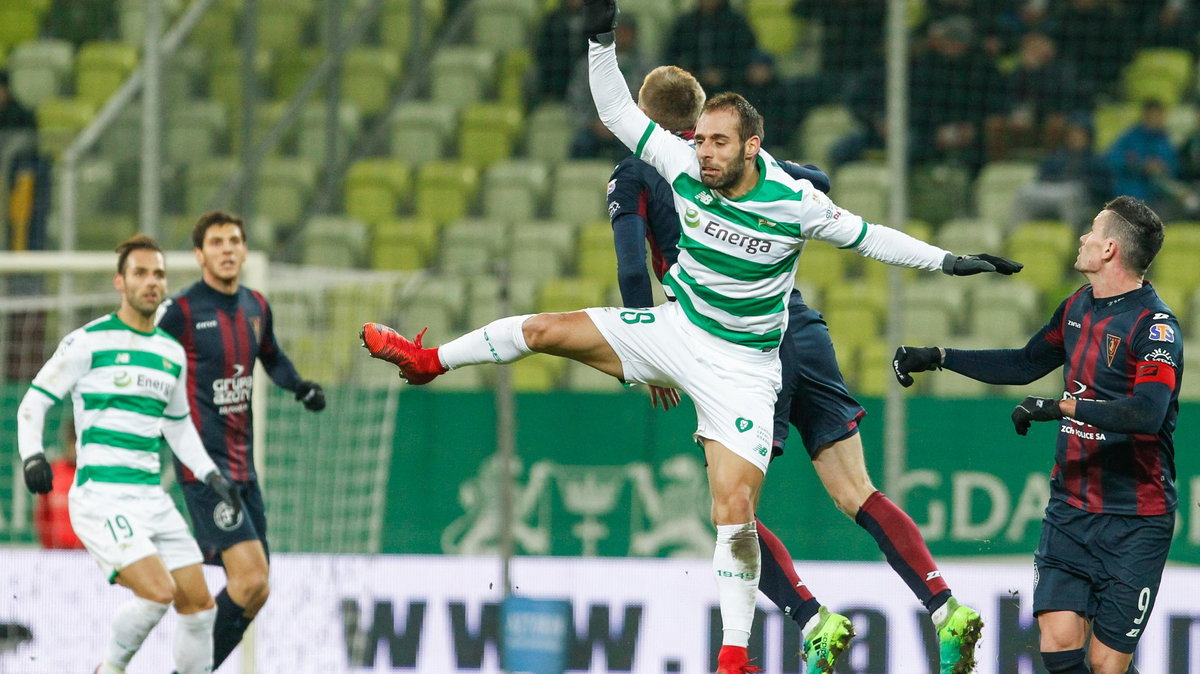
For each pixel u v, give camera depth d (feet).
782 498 98.68
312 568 97.66
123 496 73.87
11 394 98.17
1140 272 56.70
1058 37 121.90
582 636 96.89
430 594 98.27
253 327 80.07
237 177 119.85
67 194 106.52
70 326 99.19
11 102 131.34
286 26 128.06
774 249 49.65
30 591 91.71
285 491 100.73
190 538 76.38
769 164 49.80
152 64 96.53
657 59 125.90
